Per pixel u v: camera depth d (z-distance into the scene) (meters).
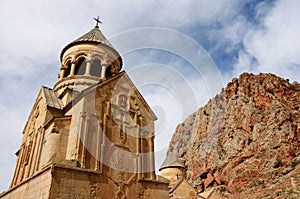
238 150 83.69
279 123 80.44
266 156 75.19
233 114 96.06
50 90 22.27
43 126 18.75
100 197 15.13
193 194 35.75
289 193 51.78
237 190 72.81
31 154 19.11
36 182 15.06
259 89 97.19
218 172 85.00
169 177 53.25
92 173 15.40
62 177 14.12
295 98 92.31
